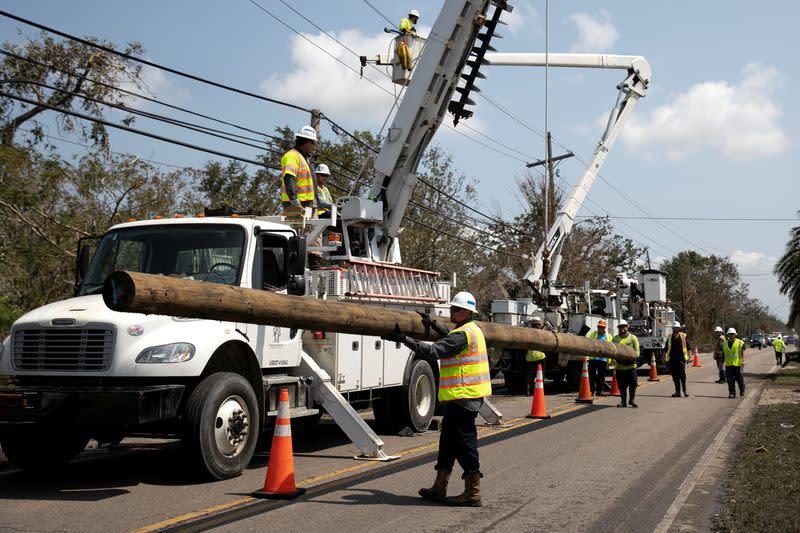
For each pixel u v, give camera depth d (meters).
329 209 12.05
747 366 39.84
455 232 32.56
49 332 7.83
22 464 8.49
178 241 9.11
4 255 17.88
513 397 19.42
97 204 20.42
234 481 8.14
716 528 6.55
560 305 23.30
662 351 29.14
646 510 7.17
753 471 8.82
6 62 23.09
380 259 14.28
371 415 14.85
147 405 7.39
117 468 9.05
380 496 7.58
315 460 9.66
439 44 14.40
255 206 27.53
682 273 73.50
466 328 7.30
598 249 43.00
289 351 9.55
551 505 7.32
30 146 20.94
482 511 7.04
